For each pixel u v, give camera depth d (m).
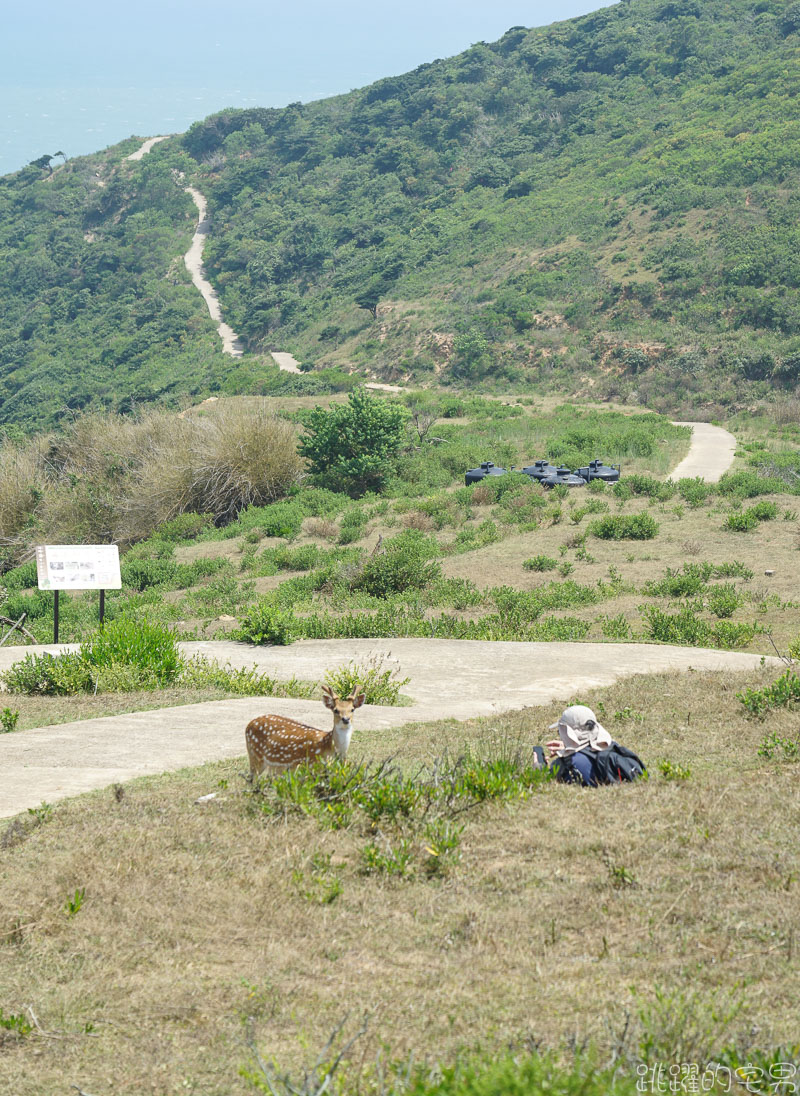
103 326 111.69
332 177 128.50
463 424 52.00
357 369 80.19
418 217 108.06
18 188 153.25
